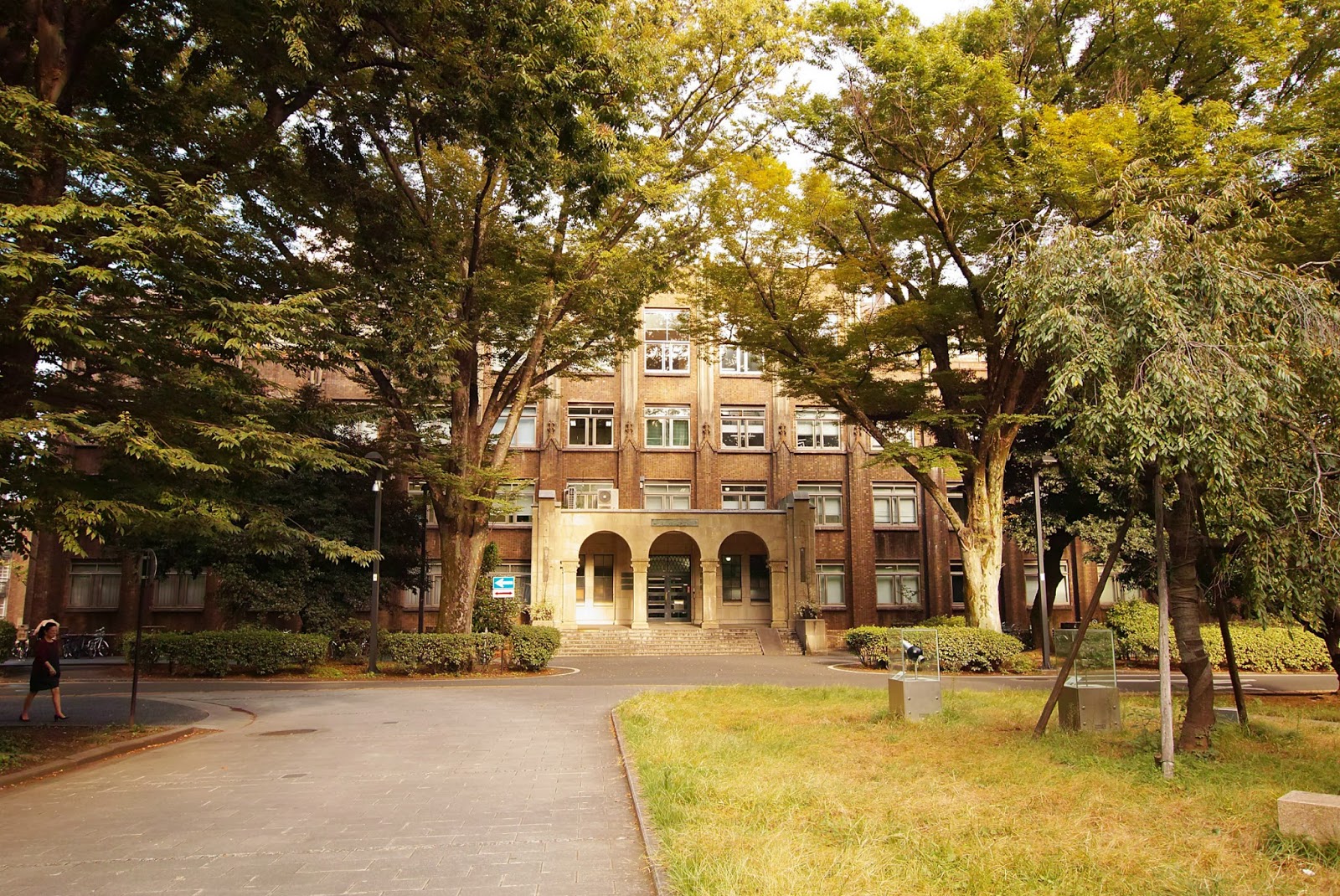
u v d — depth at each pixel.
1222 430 8.07
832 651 33.25
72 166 10.08
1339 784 7.66
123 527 10.76
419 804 7.79
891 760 8.92
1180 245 8.70
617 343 23.50
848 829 6.16
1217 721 11.24
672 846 5.81
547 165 12.91
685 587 38.19
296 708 15.88
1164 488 9.44
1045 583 29.92
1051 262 9.14
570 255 21.33
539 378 24.45
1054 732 10.44
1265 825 6.22
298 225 16.98
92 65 11.96
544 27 11.70
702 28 21.05
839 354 24.47
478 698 17.27
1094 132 16.67
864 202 23.42
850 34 19.84
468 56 12.05
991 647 23.02
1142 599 36.72
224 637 22.80
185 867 5.95
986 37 20.70
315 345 14.44
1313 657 25.91
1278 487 8.89
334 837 6.66
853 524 39.06
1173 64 20.00
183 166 12.01
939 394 29.91
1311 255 16.27
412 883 5.50
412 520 29.44
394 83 13.32
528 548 36.75
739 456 39.31
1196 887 4.95
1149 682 21.89
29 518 9.59
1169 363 8.09
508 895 5.23
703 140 22.56
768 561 35.41
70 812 7.72
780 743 9.98
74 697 18.03
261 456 11.50
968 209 20.70
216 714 14.86
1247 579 9.38
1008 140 19.91
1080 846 5.75
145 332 10.58
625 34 19.33
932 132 20.19
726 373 39.88
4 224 9.03
